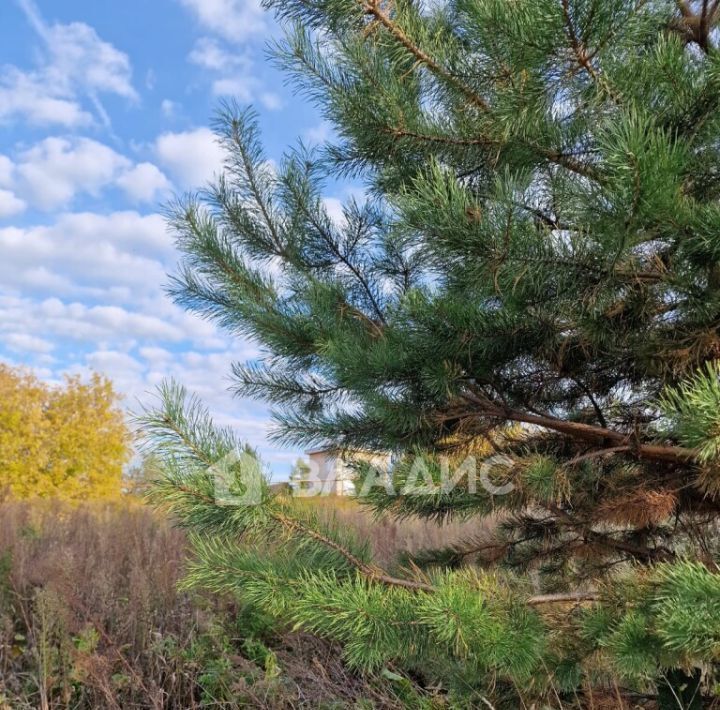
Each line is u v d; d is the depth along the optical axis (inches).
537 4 51.8
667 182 47.9
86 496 432.5
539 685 66.6
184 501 60.8
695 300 62.3
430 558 103.6
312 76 75.9
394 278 106.7
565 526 93.1
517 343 75.2
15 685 109.7
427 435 88.1
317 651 116.8
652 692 81.9
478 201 61.5
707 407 45.6
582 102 62.2
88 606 121.7
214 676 109.7
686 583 47.8
